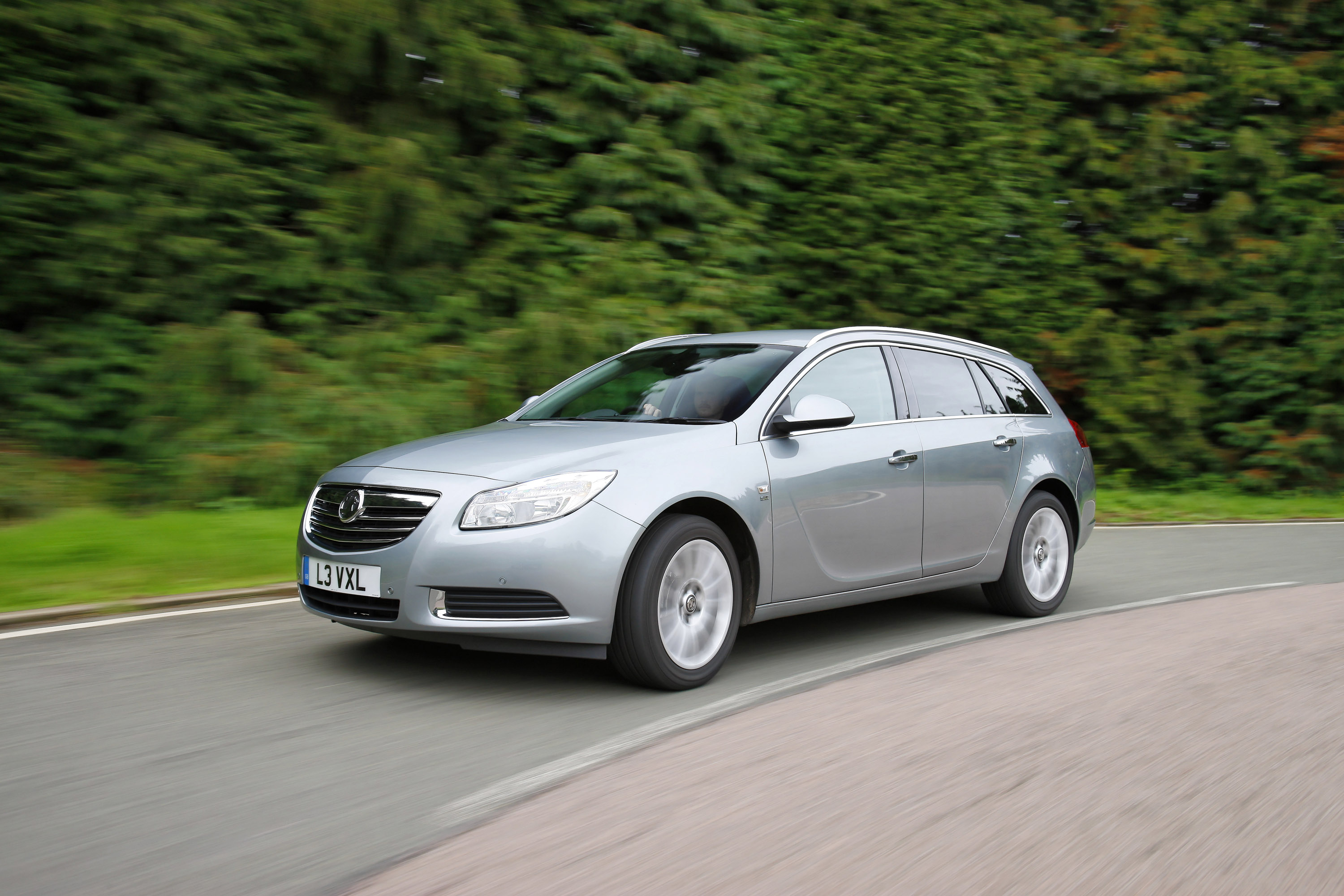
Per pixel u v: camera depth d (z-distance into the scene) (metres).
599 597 4.25
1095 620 6.08
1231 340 14.94
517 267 12.26
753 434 4.94
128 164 10.58
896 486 5.43
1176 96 15.91
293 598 6.43
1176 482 14.30
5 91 10.25
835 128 14.34
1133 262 15.00
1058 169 15.56
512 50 13.02
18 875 2.67
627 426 5.00
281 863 2.76
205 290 10.75
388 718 4.05
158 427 9.54
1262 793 3.31
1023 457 6.22
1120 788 3.33
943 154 14.29
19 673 4.63
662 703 4.29
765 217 13.98
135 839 2.90
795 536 4.96
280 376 10.01
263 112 11.62
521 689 4.47
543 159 13.27
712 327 12.33
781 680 4.68
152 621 5.70
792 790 3.29
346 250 11.49
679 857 2.79
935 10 15.21
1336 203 15.70
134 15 10.89
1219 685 4.57
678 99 13.57
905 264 13.69
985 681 4.62
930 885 2.63
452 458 4.60
